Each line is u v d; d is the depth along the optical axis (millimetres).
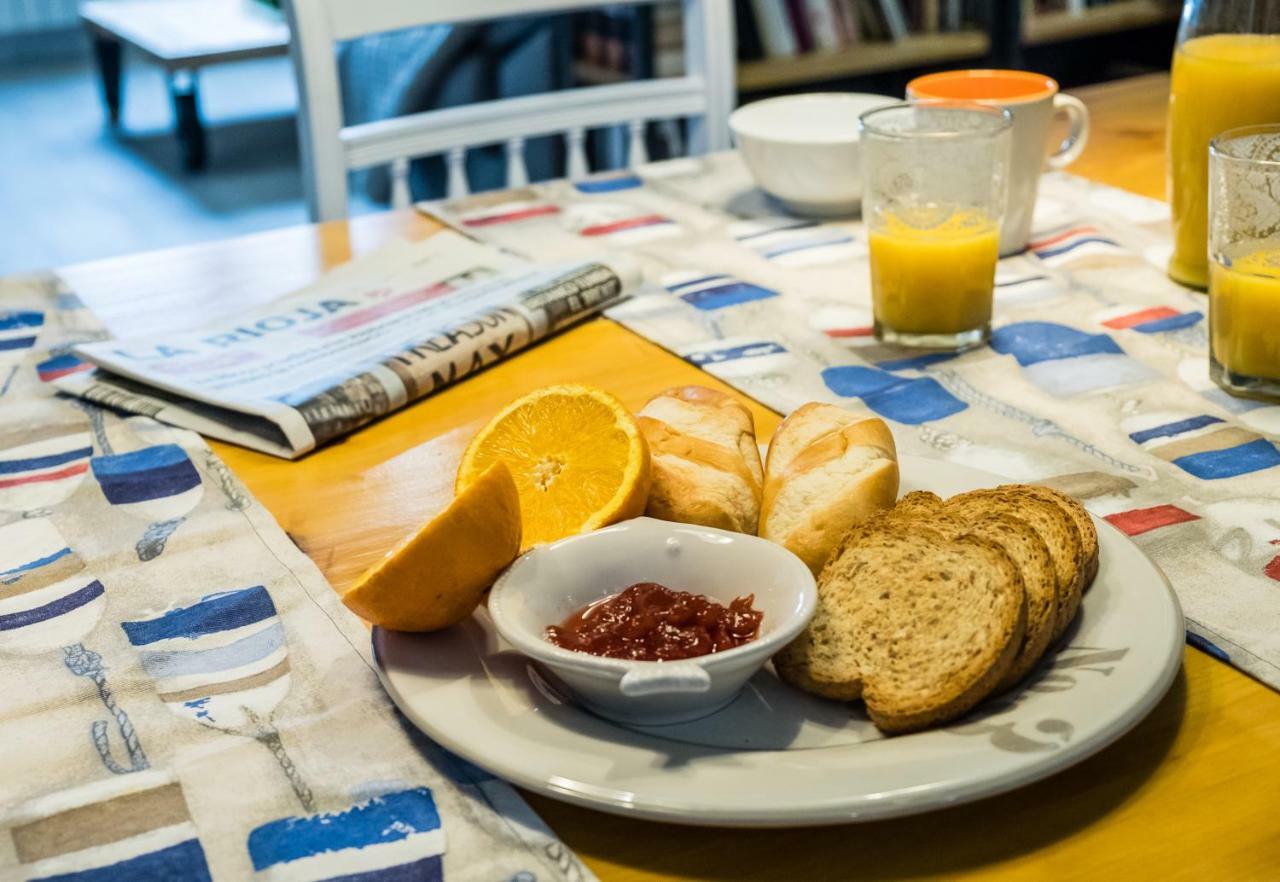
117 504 803
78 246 3672
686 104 1628
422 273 1133
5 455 872
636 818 517
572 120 1565
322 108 1399
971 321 971
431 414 920
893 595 560
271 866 496
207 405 927
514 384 956
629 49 2688
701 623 561
